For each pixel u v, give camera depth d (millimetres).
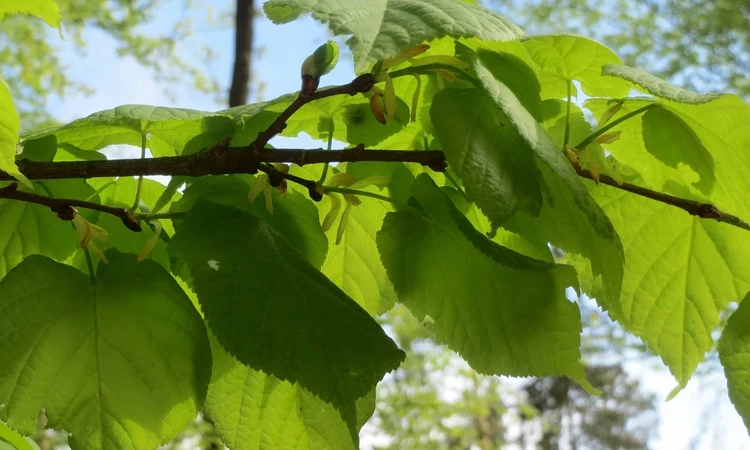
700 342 361
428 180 296
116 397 261
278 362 244
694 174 343
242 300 250
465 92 264
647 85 285
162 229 297
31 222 305
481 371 302
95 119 277
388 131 317
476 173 249
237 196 301
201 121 300
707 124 320
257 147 266
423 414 2518
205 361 269
